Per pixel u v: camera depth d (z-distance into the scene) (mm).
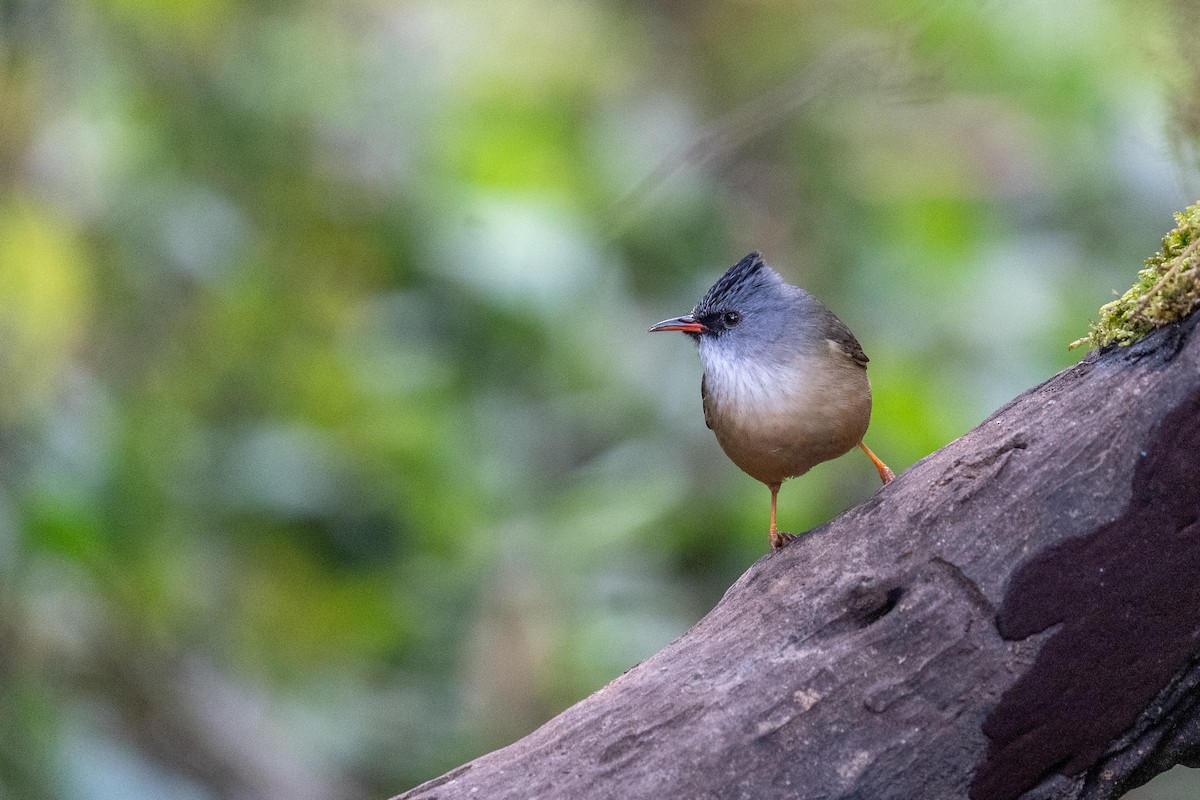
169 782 10375
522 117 14031
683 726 6043
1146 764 5969
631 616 11234
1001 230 13242
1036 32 11555
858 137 13219
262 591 12164
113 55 12586
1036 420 6070
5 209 11602
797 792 5918
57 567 10742
